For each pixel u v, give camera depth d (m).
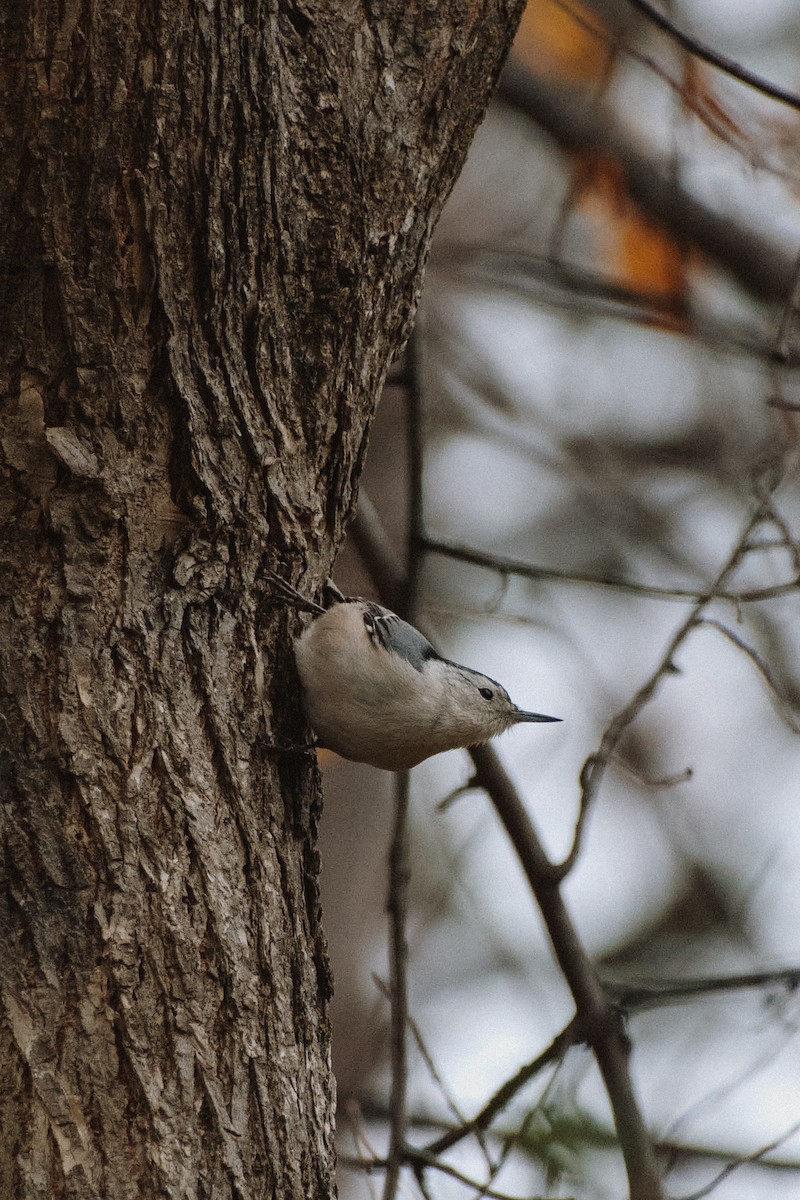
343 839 15.42
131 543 7.09
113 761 6.80
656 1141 9.43
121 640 6.98
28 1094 6.32
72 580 6.93
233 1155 6.51
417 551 10.84
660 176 15.06
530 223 17.14
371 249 7.77
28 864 6.59
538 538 18.41
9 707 6.76
